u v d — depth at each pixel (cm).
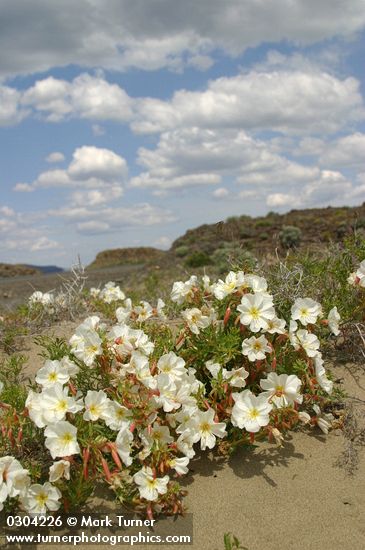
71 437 236
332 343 400
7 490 224
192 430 260
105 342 282
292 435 303
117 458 236
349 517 238
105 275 2353
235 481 265
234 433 285
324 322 333
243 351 292
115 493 253
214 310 328
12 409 264
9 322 511
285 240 1791
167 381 264
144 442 255
